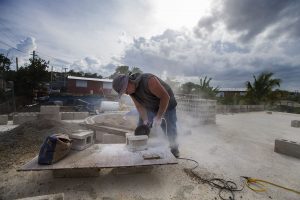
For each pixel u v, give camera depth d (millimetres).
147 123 2826
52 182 2209
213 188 2232
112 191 2068
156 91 2375
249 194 2143
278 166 3010
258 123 8273
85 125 4488
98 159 2227
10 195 1940
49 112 6762
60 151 2146
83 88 23281
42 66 18453
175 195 2053
